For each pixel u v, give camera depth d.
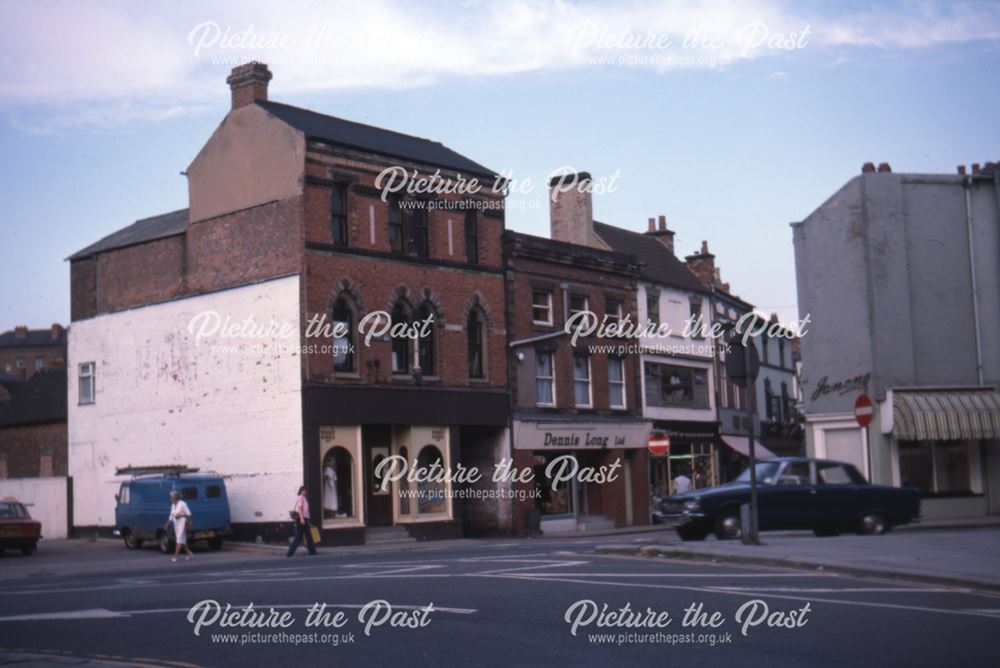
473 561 20.91
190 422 36.53
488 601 13.95
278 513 33.72
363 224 35.75
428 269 37.66
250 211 35.38
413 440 36.62
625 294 47.12
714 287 55.16
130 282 39.12
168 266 37.88
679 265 54.59
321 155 34.59
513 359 40.69
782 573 16.97
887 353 35.56
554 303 43.03
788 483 25.20
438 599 14.27
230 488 35.09
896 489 25.84
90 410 40.09
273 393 34.19
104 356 39.78
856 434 36.00
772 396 63.75
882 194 36.16
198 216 36.97
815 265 37.22
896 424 34.44
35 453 45.59
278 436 33.91
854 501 25.45
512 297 40.88
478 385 39.06
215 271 36.28
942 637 11.03
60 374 47.81
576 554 22.28
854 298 36.19
